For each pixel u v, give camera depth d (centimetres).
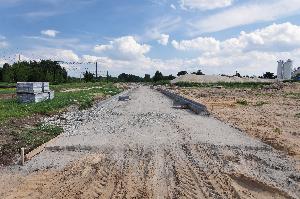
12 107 2741
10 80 8269
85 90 6288
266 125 2250
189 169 1259
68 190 1048
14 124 2014
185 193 1024
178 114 2841
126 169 1264
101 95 5022
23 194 1012
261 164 1338
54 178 1159
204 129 2048
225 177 1166
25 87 3161
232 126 2173
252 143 1648
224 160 1380
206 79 11706
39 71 8869
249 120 2475
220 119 2516
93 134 1872
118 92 6481
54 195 1006
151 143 1653
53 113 2641
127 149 1548
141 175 1196
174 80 12338
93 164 1326
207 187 1077
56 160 1377
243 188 1086
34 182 1116
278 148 1602
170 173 1213
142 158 1408
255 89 7050
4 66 8544
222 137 1798
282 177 1180
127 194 1017
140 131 1972
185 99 3850
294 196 1016
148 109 3275
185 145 1619
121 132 1938
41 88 3325
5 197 989
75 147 1564
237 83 9725
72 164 1323
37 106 2814
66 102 3306
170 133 1909
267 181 1128
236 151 1527
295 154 1489
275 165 1312
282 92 6047
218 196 1005
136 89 9050
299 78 11525
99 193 1027
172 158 1405
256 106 3547
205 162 1348
